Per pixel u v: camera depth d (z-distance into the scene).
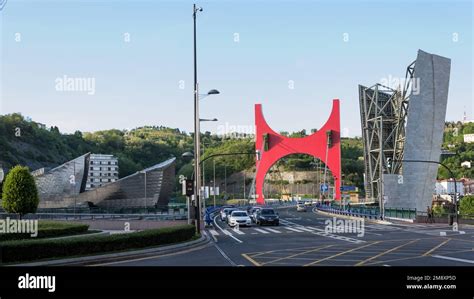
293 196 186.50
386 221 60.59
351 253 24.25
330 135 139.62
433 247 27.31
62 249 22.28
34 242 21.34
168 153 185.00
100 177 159.38
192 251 26.64
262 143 143.62
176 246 27.59
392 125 96.50
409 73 90.50
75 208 77.94
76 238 23.78
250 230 46.25
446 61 79.00
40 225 39.19
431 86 79.06
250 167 183.75
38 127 165.88
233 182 180.62
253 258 22.52
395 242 31.12
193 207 43.88
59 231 35.12
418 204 80.06
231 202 145.00
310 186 196.88
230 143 195.50
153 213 67.75
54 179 90.88
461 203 72.94
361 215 71.50
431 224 55.19
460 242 30.88
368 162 99.81
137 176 85.06
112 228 53.31
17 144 149.00
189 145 196.75
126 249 25.39
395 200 80.00
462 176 156.38
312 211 102.12
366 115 97.12
